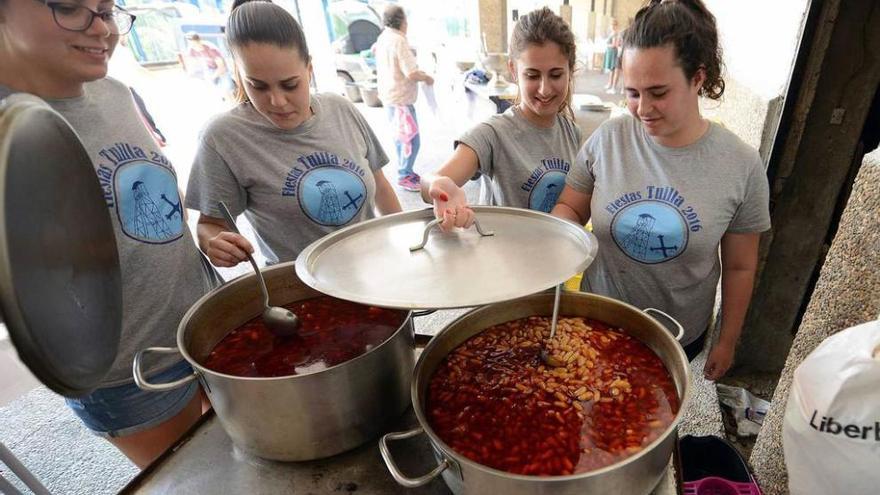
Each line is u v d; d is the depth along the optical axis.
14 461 1.34
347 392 0.75
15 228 0.44
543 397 0.84
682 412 0.66
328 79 7.89
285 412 0.73
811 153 1.48
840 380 0.68
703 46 1.01
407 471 0.79
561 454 0.73
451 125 6.39
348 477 0.79
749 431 1.69
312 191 1.35
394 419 0.86
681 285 1.21
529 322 1.03
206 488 0.78
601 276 1.31
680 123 1.08
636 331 0.94
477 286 0.73
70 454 1.95
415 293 0.71
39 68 0.84
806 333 1.03
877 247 0.84
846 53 1.32
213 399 0.76
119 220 1.00
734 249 1.22
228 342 0.95
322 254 0.87
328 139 1.38
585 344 0.93
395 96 4.27
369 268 0.81
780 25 1.60
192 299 1.17
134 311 1.05
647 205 1.16
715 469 1.32
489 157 1.46
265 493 0.77
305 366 0.87
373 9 7.67
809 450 0.74
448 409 0.84
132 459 1.25
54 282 0.52
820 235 1.60
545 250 0.84
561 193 1.46
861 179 0.86
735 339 1.30
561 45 1.29
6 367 1.38
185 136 5.98
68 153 0.61
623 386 0.83
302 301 1.08
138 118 1.10
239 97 1.36
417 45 7.46
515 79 1.53
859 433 0.68
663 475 0.74
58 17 0.77
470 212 0.94
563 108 1.50
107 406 1.09
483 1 6.98
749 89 1.79
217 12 6.63
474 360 0.94
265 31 1.10
